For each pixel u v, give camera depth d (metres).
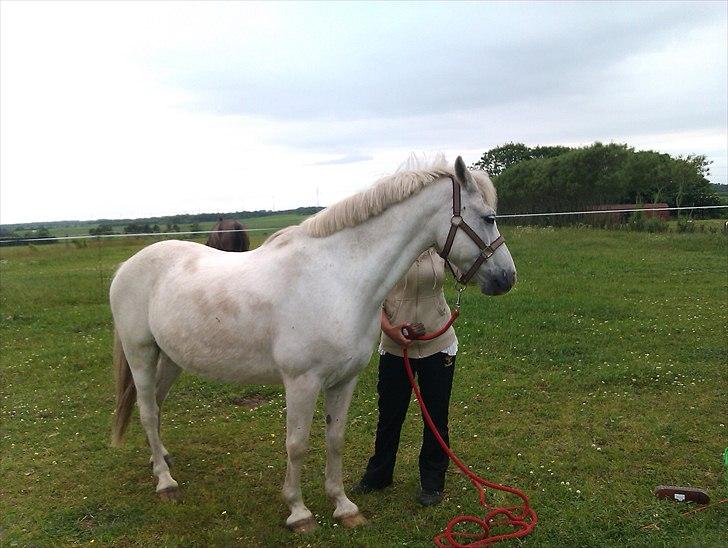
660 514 3.15
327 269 2.89
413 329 3.16
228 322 3.03
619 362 5.66
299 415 2.96
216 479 3.74
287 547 3.00
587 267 11.45
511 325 7.02
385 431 3.49
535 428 4.36
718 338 6.29
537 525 3.10
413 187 2.89
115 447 4.20
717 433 4.15
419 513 3.32
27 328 7.68
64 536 3.11
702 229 16.89
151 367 3.58
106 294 10.08
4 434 4.42
